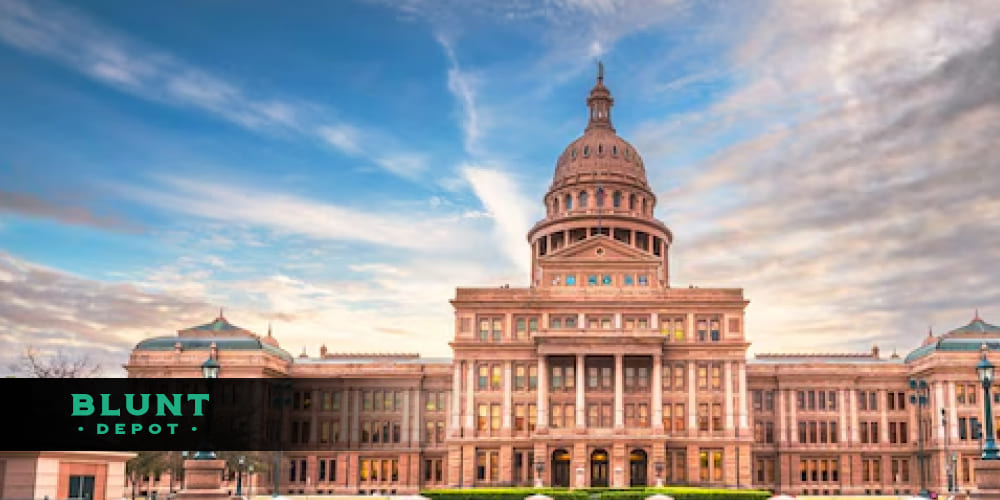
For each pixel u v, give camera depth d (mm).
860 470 143250
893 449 144000
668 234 171000
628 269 138500
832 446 144125
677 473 130375
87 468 78000
